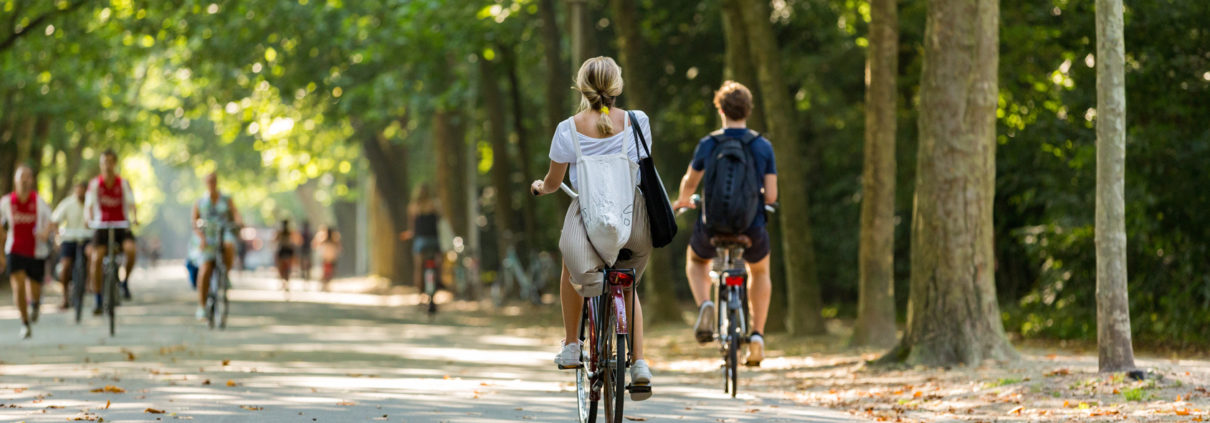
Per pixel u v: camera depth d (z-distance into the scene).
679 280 59.16
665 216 11.76
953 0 21.48
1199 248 27.22
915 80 38.03
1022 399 16.59
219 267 31.52
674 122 49.66
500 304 52.03
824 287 50.72
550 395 17.11
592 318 12.04
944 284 21.66
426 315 45.84
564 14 48.03
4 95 59.50
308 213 117.56
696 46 46.44
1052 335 31.58
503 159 55.47
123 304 44.88
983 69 21.50
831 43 44.56
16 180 27.25
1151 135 26.34
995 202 38.34
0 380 17.66
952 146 21.56
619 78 11.70
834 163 46.81
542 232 68.19
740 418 14.96
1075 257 30.66
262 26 50.31
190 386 16.97
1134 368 18.00
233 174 93.75
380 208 84.38
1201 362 19.53
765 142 16.42
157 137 74.31
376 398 15.86
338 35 50.00
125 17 51.47
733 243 16.14
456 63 55.09
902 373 21.02
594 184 11.46
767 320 33.44
